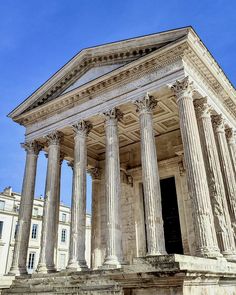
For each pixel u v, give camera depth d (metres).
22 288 21.09
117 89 24.05
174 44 20.89
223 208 20.38
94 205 33.00
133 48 24.05
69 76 28.17
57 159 26.77
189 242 26.00
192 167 18.41
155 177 19.72
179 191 28.31
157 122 28.48
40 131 28.47
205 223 16.98
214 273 11.52
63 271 21.14
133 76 23.33
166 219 29.09
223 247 19.31
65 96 26.55
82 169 24.11
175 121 28.44
